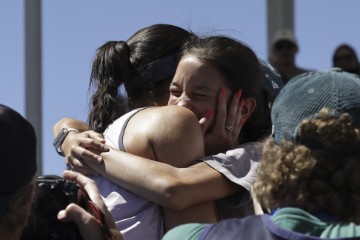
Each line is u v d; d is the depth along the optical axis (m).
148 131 4.75
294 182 3.55
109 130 4.97
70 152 4.95
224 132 5.00
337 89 3.63
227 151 4.86
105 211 4.16
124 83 5.27
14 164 3.74
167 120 4.76
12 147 3.74
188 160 4.73
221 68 5.00
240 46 5.13
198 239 3.69
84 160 4.88
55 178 4.23
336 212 3.54
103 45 5.38
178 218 4.62
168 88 5.18
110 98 5.27
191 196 4.57
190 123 4.78
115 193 4.73
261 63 5.40
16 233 3.83
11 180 3.73
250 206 4.77
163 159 4.71
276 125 3.70
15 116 3.81
